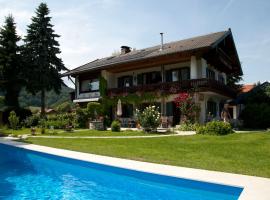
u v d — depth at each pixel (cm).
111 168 957
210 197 735
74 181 974
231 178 772
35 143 1623
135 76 3175
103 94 3278
